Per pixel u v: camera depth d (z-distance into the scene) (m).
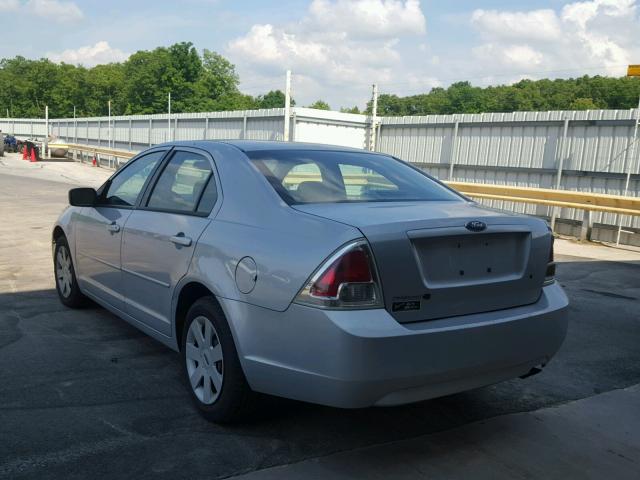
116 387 3.88
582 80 131.25
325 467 2.99
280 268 2.94
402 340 2.75
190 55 98.62
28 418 3.39
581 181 14.02
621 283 7.94
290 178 3.53
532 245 3.27
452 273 2.99
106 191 4.95
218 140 4.12
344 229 2.84
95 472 2.85
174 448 3.12
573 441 3.38
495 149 15.84
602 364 4.71
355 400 2.75
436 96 136.50
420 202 3.56
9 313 5.46
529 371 3.40
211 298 3.39
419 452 3.19
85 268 5.09
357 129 20.41
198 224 3.58
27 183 20.59
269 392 3.04
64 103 112.94
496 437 3.39
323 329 2.74
